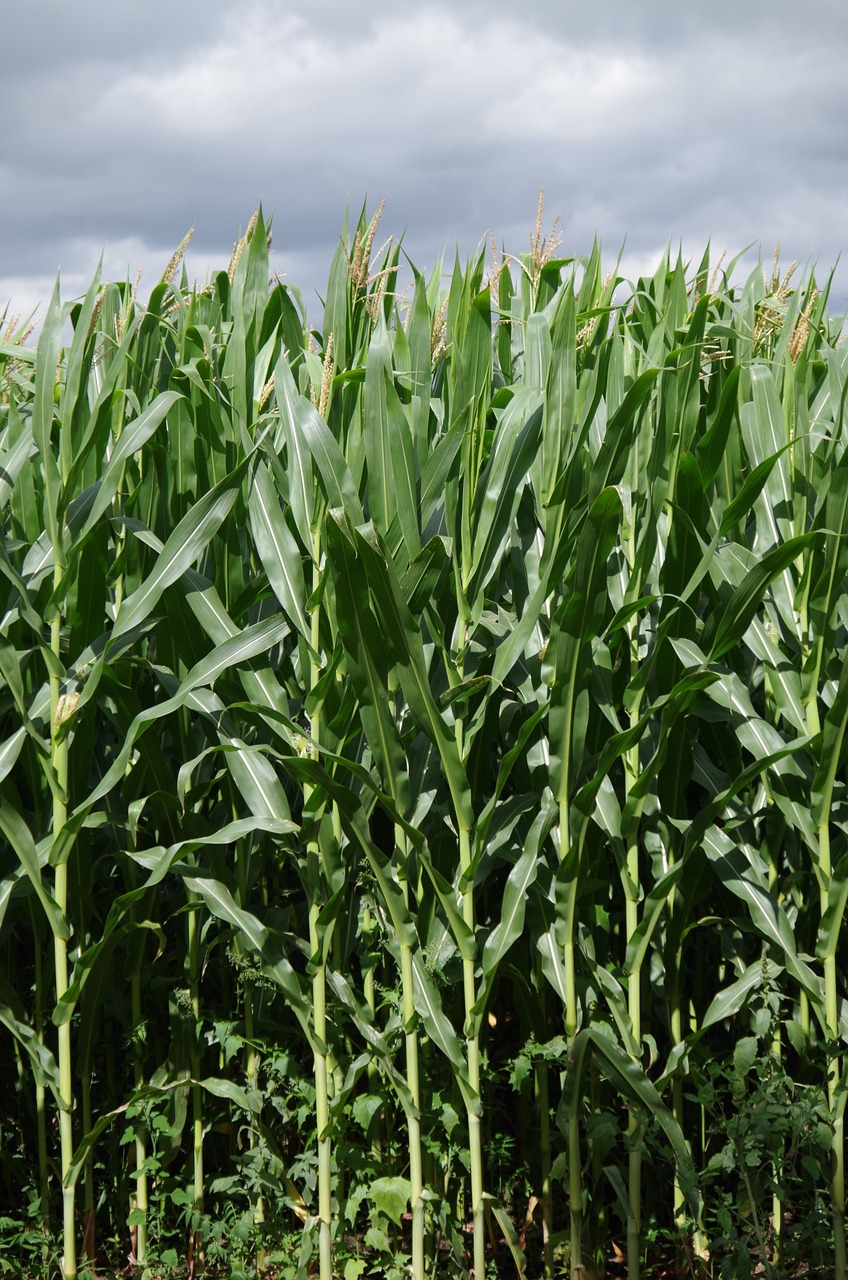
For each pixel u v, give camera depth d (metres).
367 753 2.94
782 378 3.43
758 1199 2.85
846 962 3.23
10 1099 3.40
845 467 2.69
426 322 3.17
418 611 2.68
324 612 2.89
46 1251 2.94
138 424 2.75
